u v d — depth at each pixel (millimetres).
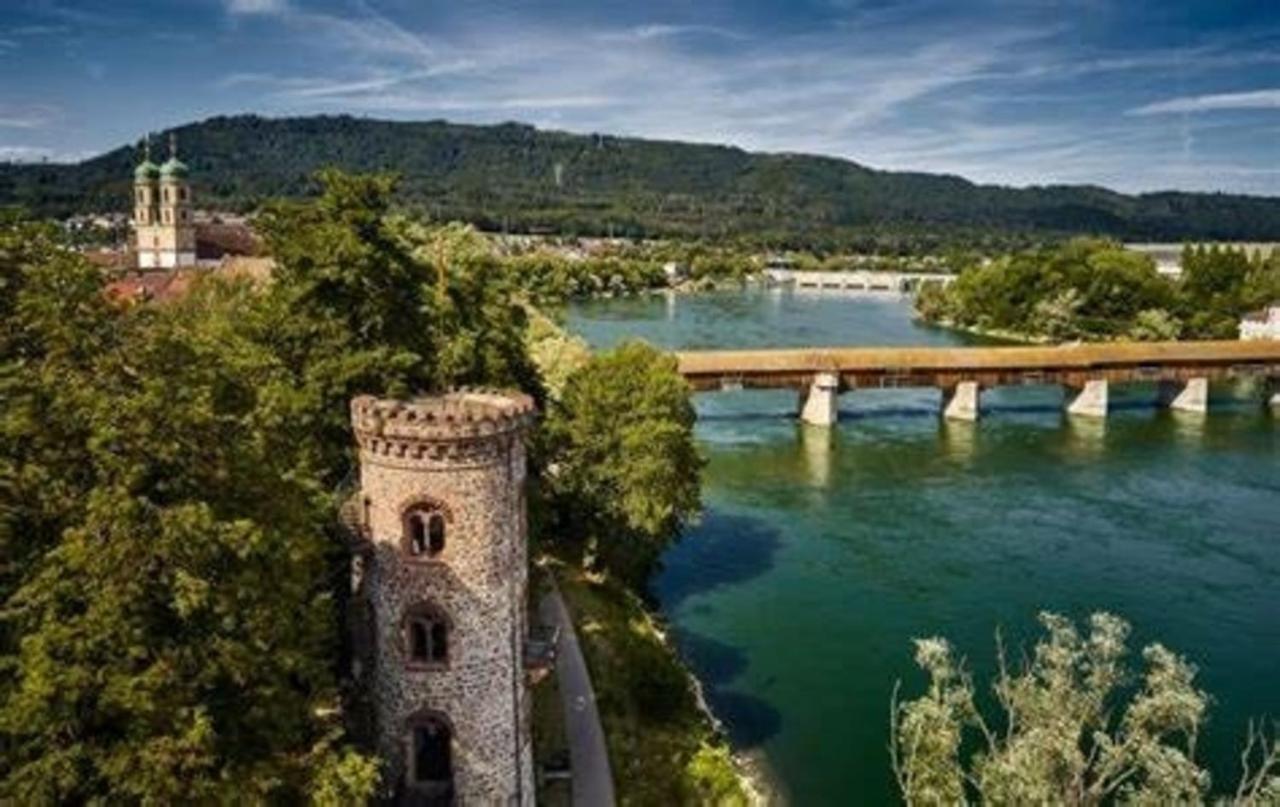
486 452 32469
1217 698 51750
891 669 55406
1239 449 105062
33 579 25828
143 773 24016
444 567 32656
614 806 39312
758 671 55031
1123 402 131000
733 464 96750
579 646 50469
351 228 45750
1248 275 185875
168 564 26078
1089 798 27953
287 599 28797
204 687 26984
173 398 28688
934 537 76312
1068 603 64125
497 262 65438
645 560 61625
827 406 113125
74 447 27547
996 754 29406
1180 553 73000
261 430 32219
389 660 33500
